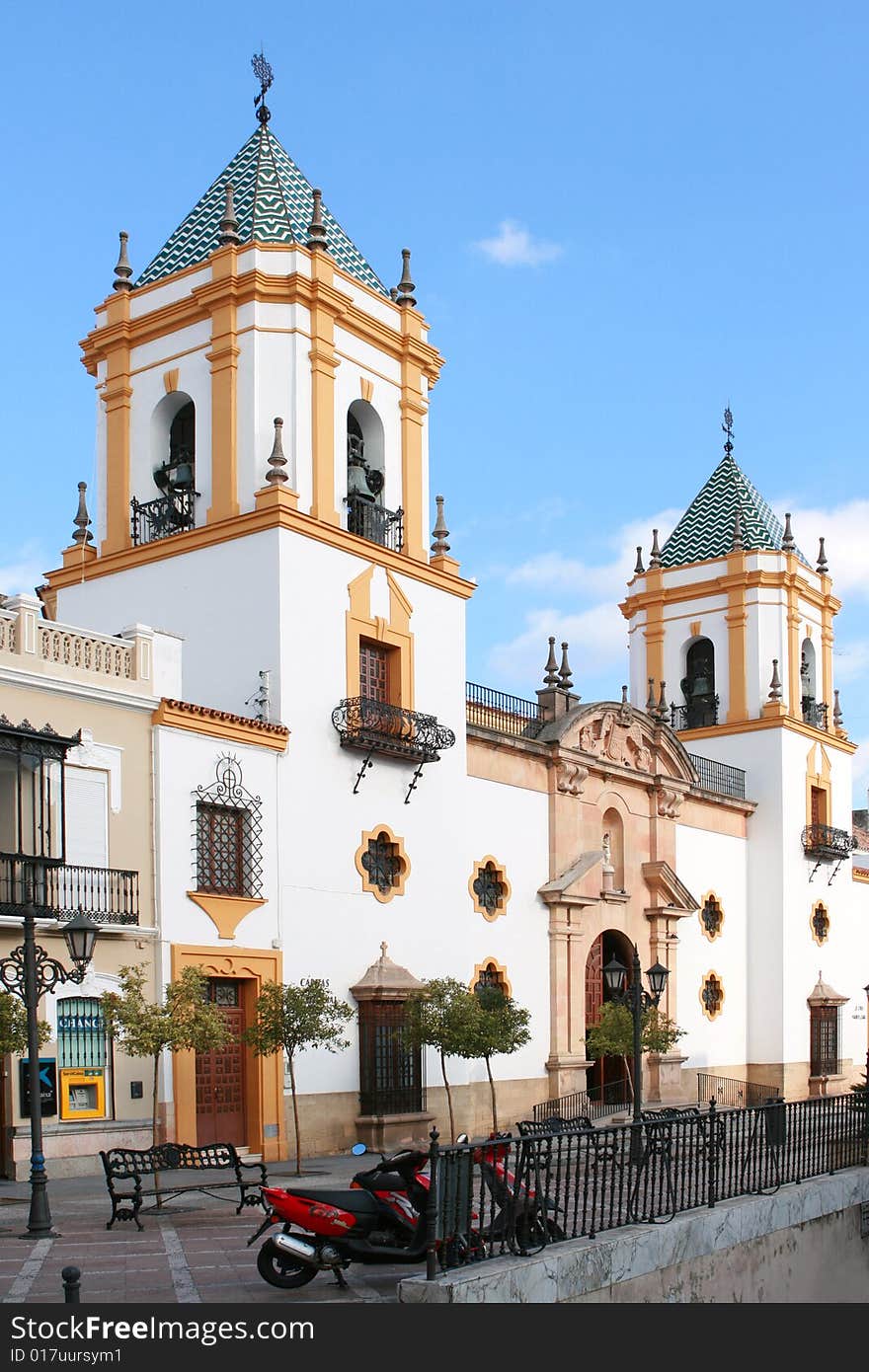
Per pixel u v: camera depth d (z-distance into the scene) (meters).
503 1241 12.90
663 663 49.34
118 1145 23.00
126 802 24.19
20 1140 21.64
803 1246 17.81
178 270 31.23
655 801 41.38
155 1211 17.44
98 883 23.31
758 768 47.25
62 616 31.44
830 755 50.25
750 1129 17.67
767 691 47.53
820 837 48.12
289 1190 13.98
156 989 24.16
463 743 32.59
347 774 28.98
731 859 45.97
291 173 32.47
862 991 51.59
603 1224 14.35
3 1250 15.83
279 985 24.55
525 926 35.00
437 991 28.00
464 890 32.03
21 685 22.62
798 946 47.16
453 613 32.81
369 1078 28.30
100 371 32.38
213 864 25.83
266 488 28.59
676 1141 15.95
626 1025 33.28
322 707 28.58
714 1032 44.03
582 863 36.75
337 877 28.47
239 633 28.33
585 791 37.84
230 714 26.20
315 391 29.61
